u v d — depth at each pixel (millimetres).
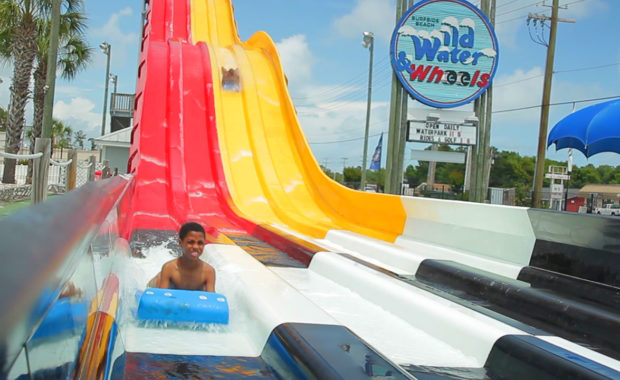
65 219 1246
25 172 23219
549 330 4238
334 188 11289
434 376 3410
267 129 14172
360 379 2594
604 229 4738
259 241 8570
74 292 1405
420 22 18516
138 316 3871
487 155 19250
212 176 12391
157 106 13688
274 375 3109
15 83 20531
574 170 67312
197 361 3227
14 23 20453
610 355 3686
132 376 2873
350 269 5930
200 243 4590
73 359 1433
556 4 22734
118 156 30250
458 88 18781
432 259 6395
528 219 5742
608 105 8719
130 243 7242
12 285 677
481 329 3941
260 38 17656
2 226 878
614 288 4492
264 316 3834
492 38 18734
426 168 77188
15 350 679
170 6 19672
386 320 4664
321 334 3332
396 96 18672
